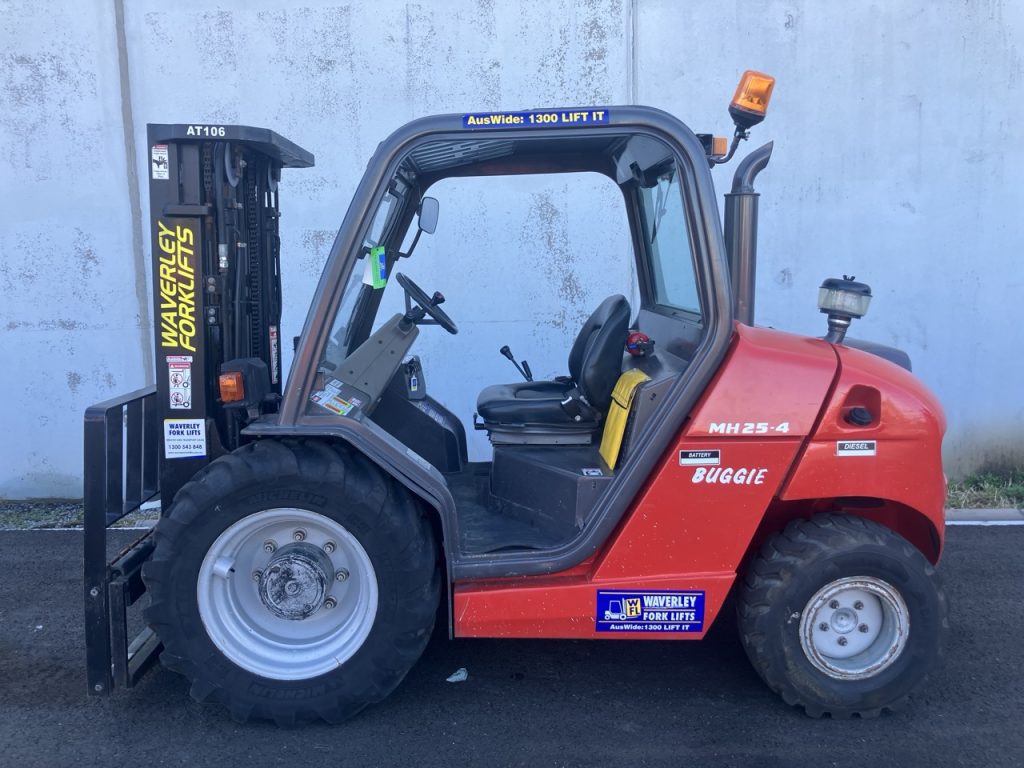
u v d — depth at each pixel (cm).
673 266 357
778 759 295
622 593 310
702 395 305
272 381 372
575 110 298
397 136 299
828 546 309
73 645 384
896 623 314
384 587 303
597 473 326
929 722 319
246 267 344
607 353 347
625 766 291
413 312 350
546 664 364
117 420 325
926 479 313
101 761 295
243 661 307
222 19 580
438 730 314
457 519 311
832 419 304
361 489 297
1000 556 489
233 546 306
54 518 582
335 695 307
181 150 314
